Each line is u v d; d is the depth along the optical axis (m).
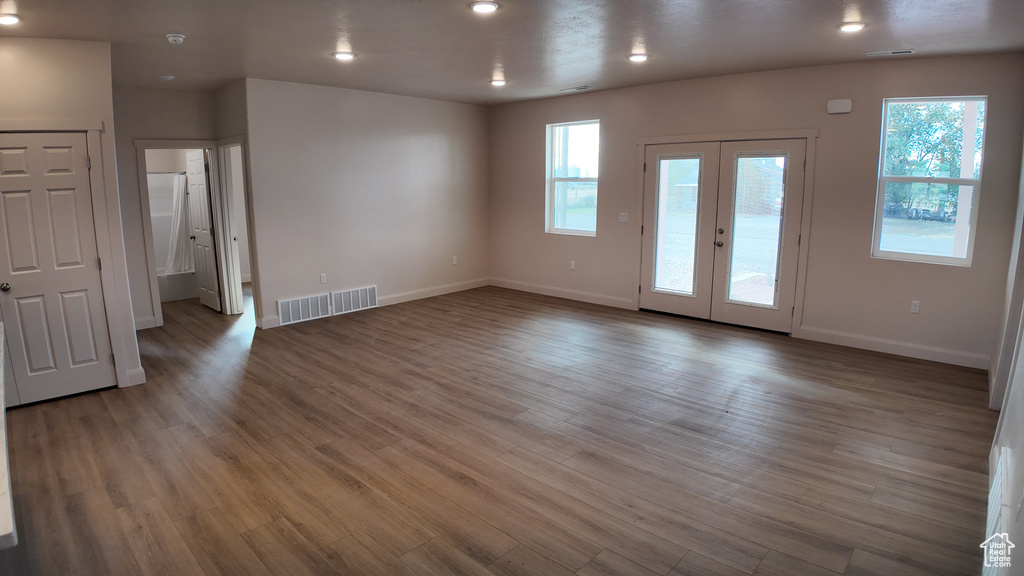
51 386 4.13
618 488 2.96
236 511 2.78
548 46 4.43
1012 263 4.19
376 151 6.75
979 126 4.64
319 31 3.94
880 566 2.36
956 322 4.79
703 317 6.31
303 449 3.40
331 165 6.35
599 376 4.58
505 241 8.11
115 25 3.67
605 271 7.06
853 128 5.08
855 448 3.38
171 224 7.89
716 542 2.53
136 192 5.98
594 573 2.33
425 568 2.36
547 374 4.63
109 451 3.39
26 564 2.40
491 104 7.78
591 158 7.14
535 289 7.85
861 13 3.48
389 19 3.66
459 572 2.34
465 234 7.95
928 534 2.57
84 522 2.70
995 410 3.89
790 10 3.44
